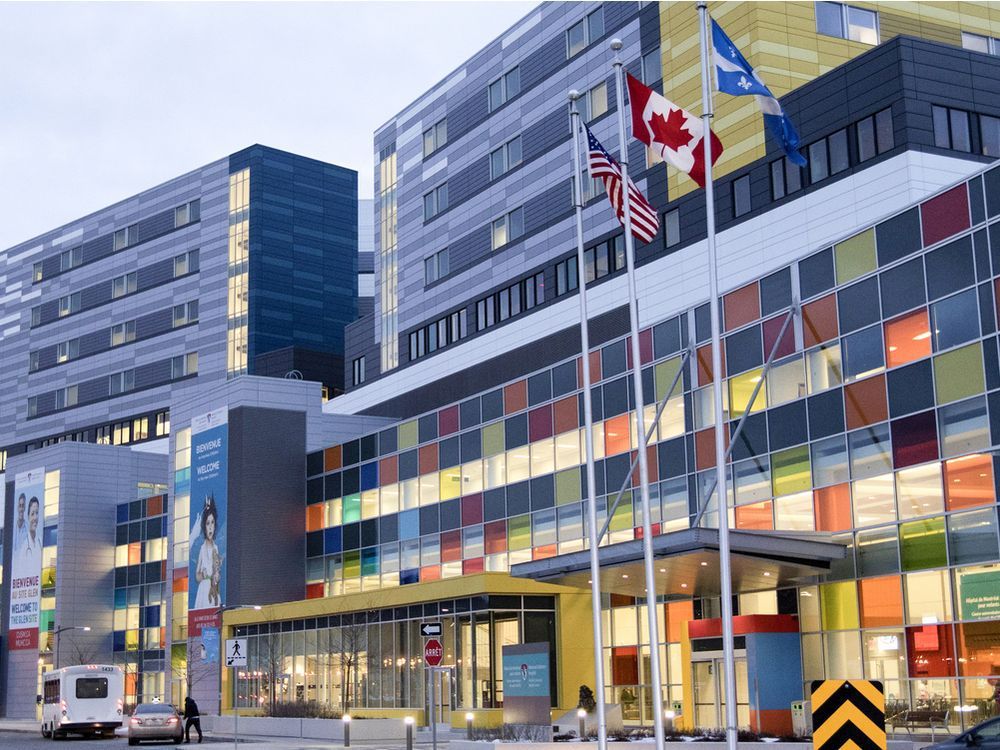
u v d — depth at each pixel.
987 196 31.94
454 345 70.00
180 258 105.81
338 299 105.25
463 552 55.78
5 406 117.25
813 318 37.84
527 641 46.94
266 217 102.19
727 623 19.19
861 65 45.25
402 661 52.94
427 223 74.50
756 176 49.06
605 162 25.33
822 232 45.72
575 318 59.97
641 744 29.28
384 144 81.44
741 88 22.12
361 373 81.00
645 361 45.44
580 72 61.66
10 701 87.56
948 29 52.78
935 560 32.78
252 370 98.38
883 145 44.00
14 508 91.38
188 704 46.56
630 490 45.53
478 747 31.62
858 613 35.31
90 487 86.62
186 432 73.69
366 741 45.47
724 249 50.06
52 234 116.81
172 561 73.19
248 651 65.38
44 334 115.06
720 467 20.09
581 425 49.03
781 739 29.70
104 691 52.72
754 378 40.03
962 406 32.28
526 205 65.19
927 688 32.75
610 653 46.97
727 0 51.69
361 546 63.62
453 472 57.28
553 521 50.03
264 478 67.75
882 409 34.97
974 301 32.09
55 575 85.06
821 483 36.97
